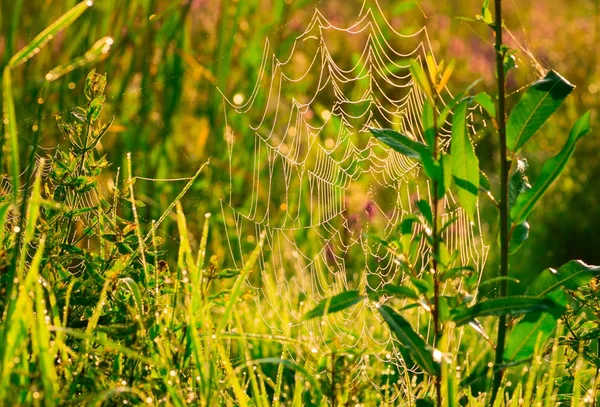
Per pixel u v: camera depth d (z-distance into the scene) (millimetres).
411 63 1861
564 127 6449
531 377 2117
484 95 2018
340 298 1892
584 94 6641
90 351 1940
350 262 5039
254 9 5414
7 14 4500
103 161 2279
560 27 7969
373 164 5520
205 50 5160
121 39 4750
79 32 4559
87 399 1720
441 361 1836
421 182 5523
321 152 5277
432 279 1932
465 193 1961
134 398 1868
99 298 2049
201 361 1896
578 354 2332
